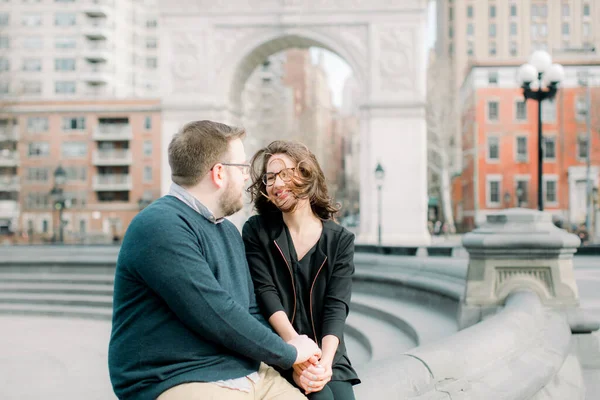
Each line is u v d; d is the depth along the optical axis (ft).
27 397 17.88
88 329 30.63
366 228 96.84
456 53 237.04
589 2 227.81
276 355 6.97
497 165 147.02
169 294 6.49
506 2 233.55
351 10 98.17
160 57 100.73
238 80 105.29
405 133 96.84
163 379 6.59
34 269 42.98
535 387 12.55
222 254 7.47
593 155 143.43
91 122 175.11
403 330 25.59
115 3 211.41
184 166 7.46
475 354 11.84
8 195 177.68
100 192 176.14
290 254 8.41
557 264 19.69
